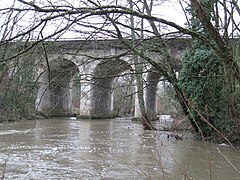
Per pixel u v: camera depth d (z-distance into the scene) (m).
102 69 13.22
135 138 25.34
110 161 16.34
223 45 9.70
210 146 20.11
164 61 18.81
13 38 6.17
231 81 15.30
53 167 15.16
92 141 23.73
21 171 14.37
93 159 16.89
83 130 31.84
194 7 8.81
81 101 49.31
